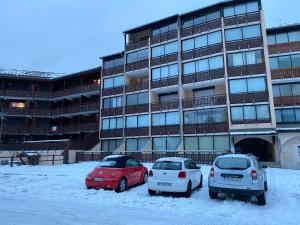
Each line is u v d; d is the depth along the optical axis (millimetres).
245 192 9914
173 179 11422
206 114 31234
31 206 9289
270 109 27469
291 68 31344
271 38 33594
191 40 33969
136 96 37562
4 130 45062
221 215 8367
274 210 9102
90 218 7758
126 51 39688
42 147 36500
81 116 45594
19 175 18344
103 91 40969
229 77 29781
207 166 23656
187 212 8711
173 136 33219
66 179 16172
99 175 12773
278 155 26391
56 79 48281
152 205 9672
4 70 50531
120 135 37656
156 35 37469
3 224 7000
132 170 13852
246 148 32531
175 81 34031
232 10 31625
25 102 48125
